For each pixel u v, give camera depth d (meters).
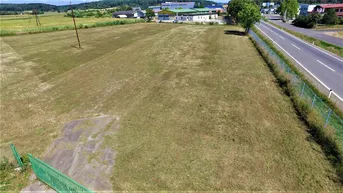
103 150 8.92
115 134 9.95
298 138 9.25
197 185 7.14
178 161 8.18
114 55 24.70
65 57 24.45
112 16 92.19
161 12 73.94
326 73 16.83
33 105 13.33
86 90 15.23
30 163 8.38
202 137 9.53
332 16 51.59
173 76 17.11
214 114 11.35
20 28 47.75
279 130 9.86
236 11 53.72
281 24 58.31
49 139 9.88
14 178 7.81
